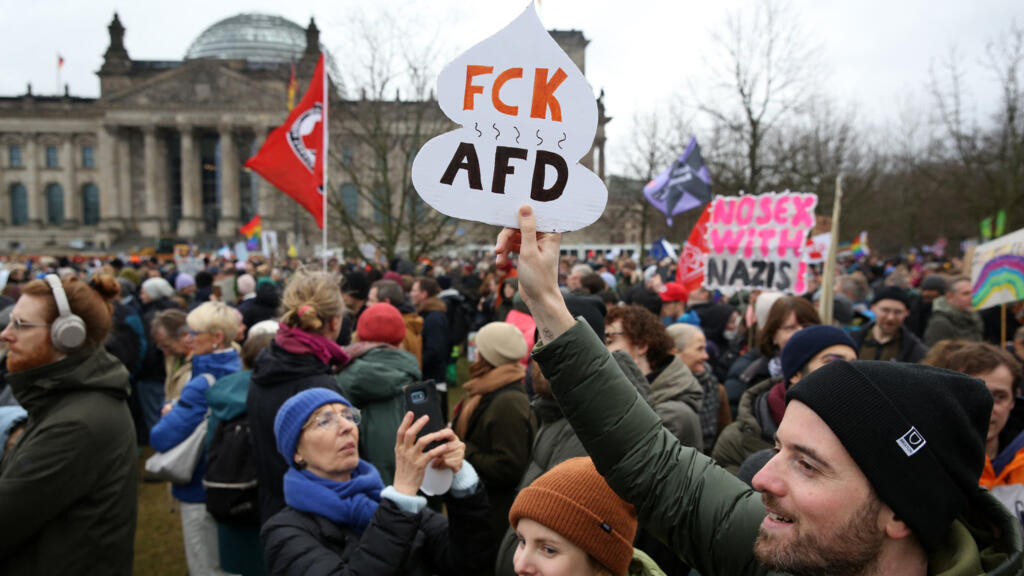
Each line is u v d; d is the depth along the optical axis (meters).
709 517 1.56
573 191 1.63
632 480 1.60
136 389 7.51
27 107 72.88
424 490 2.33
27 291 2.68
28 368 2.67
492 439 3.63
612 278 10.50
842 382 1.16
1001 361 2.60
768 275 6.74
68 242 72.62
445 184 1.61
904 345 4.99
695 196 11.01
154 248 60.34
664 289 7.12
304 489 2.48
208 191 70.81
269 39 75.19
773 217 6.72
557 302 1.59
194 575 4.04
